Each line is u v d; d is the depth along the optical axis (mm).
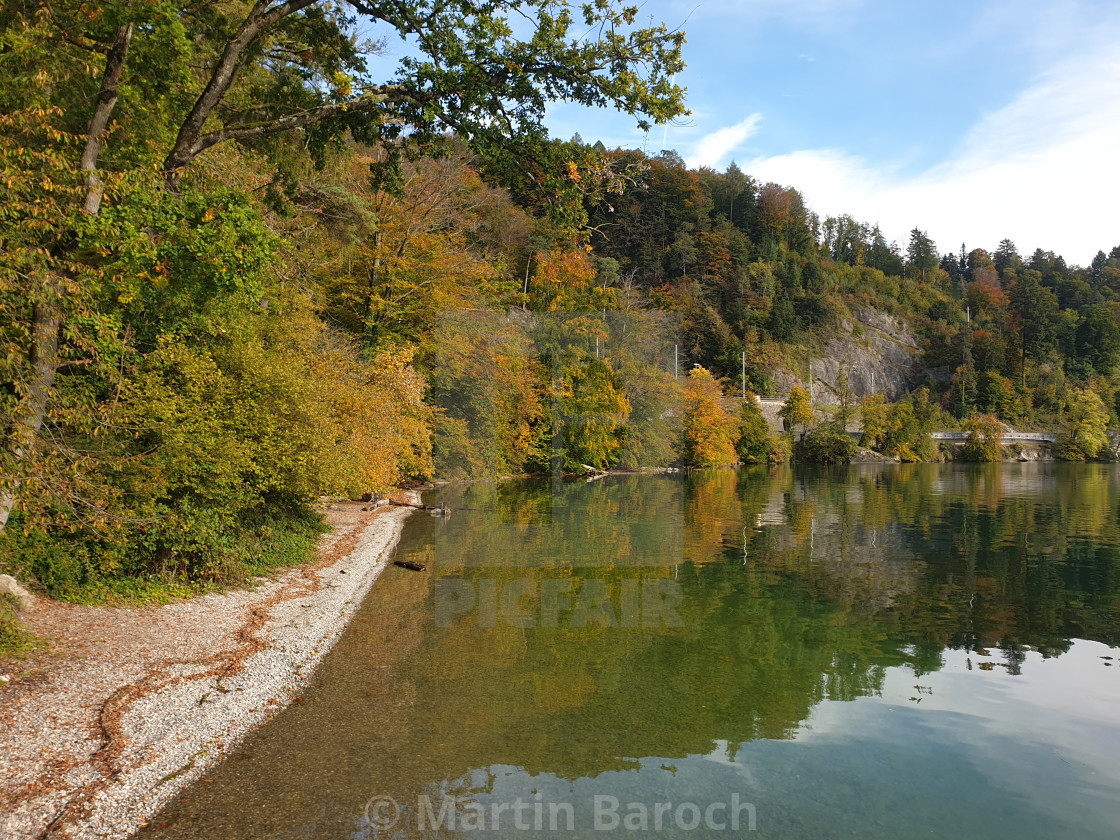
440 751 6113
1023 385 109250
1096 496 35344
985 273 161625
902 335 123125
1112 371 118188
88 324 7754
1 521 7219
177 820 4828
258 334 13906
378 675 8008
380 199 25984
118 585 9094
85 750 5453
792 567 15539
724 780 5762
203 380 10117
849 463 71688
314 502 15945
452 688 7676
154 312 10266
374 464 18328
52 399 7320
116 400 8648
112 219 7785
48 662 6785
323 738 6297
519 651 9062
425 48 10094
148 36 9086
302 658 8391
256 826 4789
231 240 8938
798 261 126062
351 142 21203
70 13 8641
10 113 7320
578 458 23328
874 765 6109
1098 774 5996
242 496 11086
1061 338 122750
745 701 7566
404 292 27266
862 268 144250
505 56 10031
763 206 131625
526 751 6191
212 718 6426
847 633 10359
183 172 8961
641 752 6250
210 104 9016
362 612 10734
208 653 7879
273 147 11641
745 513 26234
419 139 10836
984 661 9156
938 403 106188
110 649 7402
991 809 5371
